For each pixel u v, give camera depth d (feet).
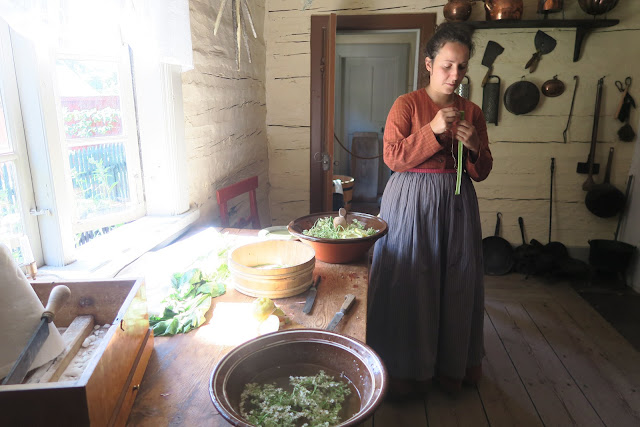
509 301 10.58
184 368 3.31
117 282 3.28
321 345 3.13
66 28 4.08
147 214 6.91
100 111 5.95
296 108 12.01
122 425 2.68
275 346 3.09
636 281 11.26
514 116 11.82
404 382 6.78
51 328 2.78
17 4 3.49
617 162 11.80
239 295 4.44
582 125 11.69
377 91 17.92
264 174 12.10
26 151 4.76
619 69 11.29
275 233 6.22
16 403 2.15
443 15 11.23
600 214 11.89
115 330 2.71
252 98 10.82
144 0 5.11
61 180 4.99
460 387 7.02
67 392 2.16
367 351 2.98
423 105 6.13
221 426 2.75
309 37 11.58
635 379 7.74
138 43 5.07
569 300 10.66
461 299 6.30
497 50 11.42
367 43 17.49
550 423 6.68
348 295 4.37
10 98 4.53
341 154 18.63
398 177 6.36
